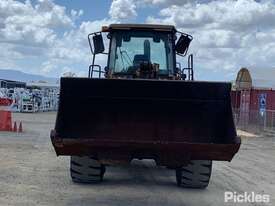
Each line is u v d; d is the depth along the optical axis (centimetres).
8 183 1163
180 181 1198
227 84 966
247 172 1520
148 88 975
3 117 2595
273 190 1221
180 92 975
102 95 978
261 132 3350
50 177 1268
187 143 960
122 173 1384
